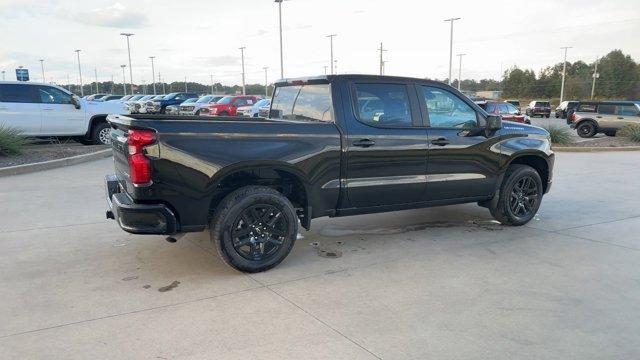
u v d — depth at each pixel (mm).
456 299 4148
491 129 6012
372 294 4250
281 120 5285
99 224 6383
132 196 4340
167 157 4234
